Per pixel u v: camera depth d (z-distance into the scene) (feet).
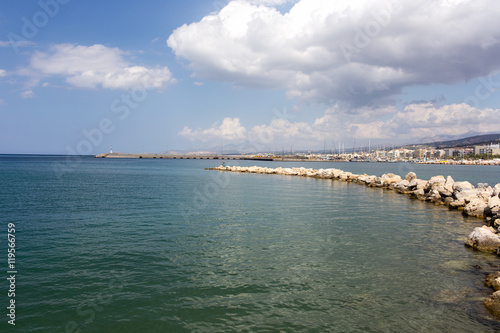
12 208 87.30
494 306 32.76
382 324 30.30
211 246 53.01
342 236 60.54
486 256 49.90
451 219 79.56
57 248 51.34
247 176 249.14
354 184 184.34
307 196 122.21
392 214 85.46
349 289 37.55
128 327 29.53
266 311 32.37
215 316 31.37
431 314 32.17
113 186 152.76
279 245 53.98
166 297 35.04
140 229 64.34
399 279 40.52
